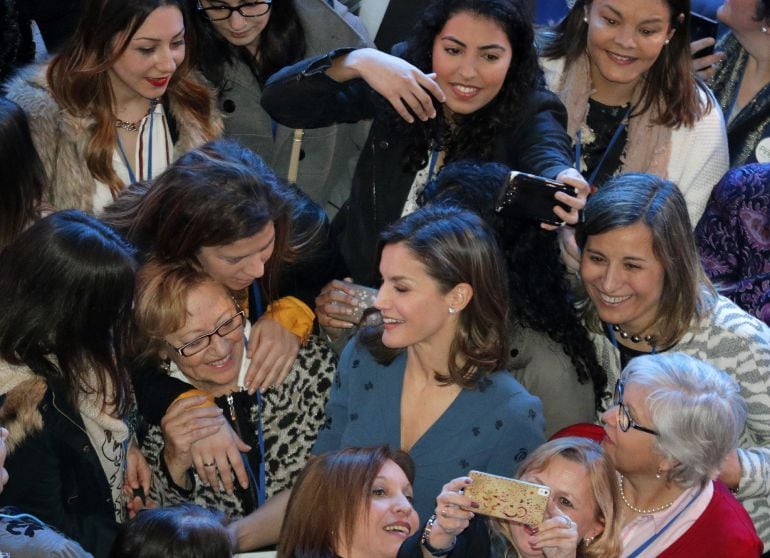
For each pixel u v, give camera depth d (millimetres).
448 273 5289
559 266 6016
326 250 6383
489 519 5363
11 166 5891
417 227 5395
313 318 6234
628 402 5340
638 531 5438
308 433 6090
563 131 6652
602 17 6938
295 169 7367
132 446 5980
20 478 5355
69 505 5539
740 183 6777
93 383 5359
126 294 5324
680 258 5789
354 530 5172
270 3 7117
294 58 7406
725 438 5266
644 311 5910
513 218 5836
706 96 7297
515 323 5914
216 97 7180
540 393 5945
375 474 5234
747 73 7734
